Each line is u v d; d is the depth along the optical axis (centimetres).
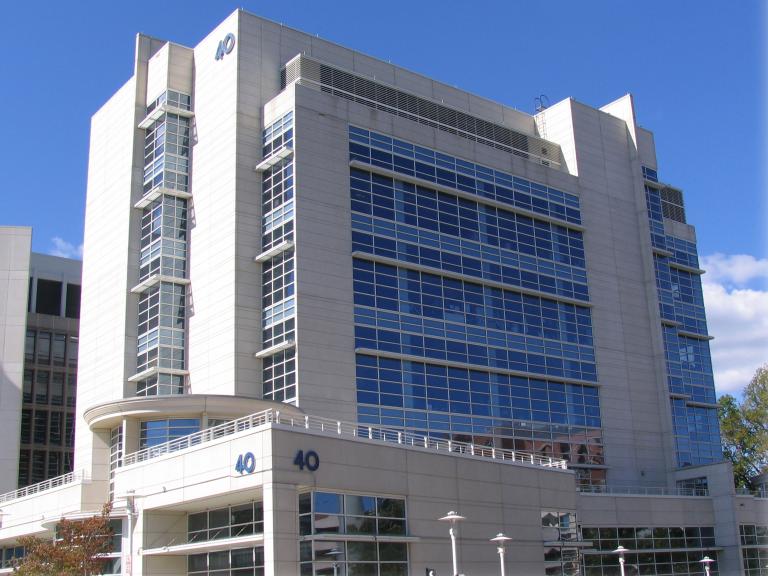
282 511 4525
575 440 7800
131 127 7806
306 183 6750
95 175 8344
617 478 7988
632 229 9012
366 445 5066
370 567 4894
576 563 6144
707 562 7025
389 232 7106
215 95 7394
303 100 6931
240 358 6575
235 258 6769
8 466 8619
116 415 5738
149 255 7369
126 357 7212
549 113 9044
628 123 9388
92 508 5872
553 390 7806
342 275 6738
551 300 8075
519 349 7650
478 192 7781
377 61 7988
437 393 7000
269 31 7438
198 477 4959
